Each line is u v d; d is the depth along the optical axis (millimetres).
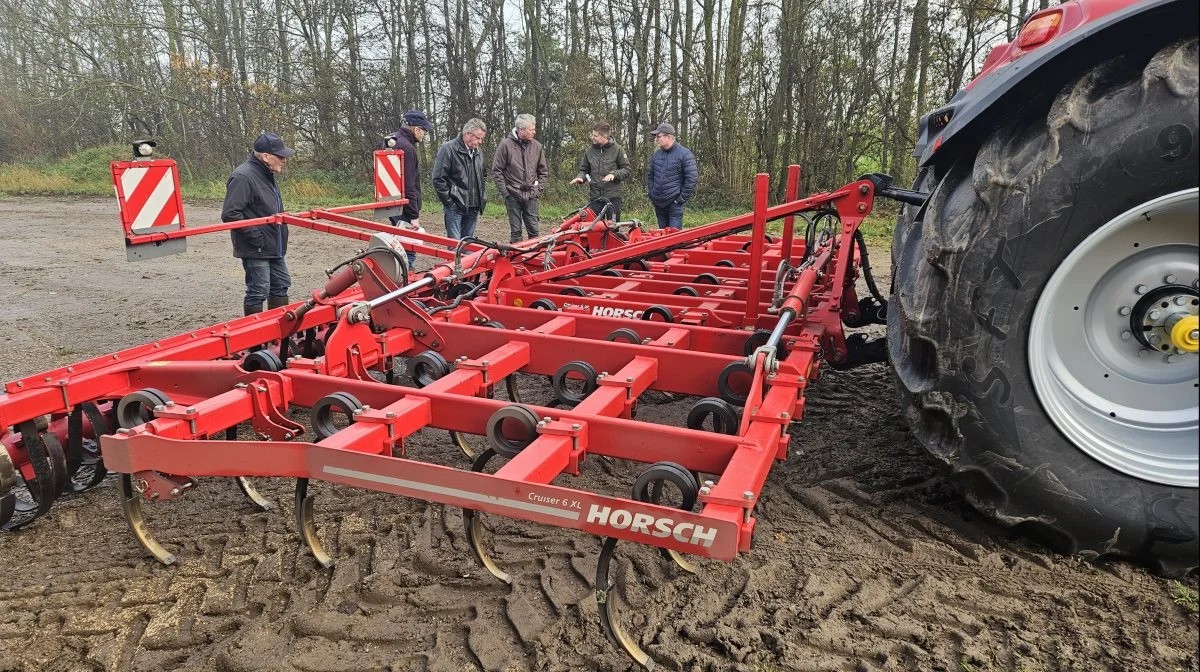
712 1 16969
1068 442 2400
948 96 14234
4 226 14328
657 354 3273
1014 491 2473
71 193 22922
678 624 2387
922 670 2154
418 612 2525
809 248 4598
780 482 3328
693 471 2566
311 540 2791
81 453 3225
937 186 2723
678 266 5590
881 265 9305
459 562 2791
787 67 15883
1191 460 2334
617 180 9422
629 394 2928
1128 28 2150
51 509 3295
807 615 2406
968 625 2330
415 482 2316
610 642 2322
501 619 2471
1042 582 2508
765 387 2957
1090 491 2395
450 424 2785
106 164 25766
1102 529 2424
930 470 3367
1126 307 2375
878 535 2863
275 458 2496
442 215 15961
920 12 14102
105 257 10656
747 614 2420
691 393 3252
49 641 2449
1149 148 2113
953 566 2635
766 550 2795
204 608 2592
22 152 28391
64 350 5934
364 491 3379
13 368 5461
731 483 2094
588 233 6121
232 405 2824
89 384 3117
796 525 2971
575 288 4926
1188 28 2121
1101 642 2223
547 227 14703
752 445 2314
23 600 2658
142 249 4430
